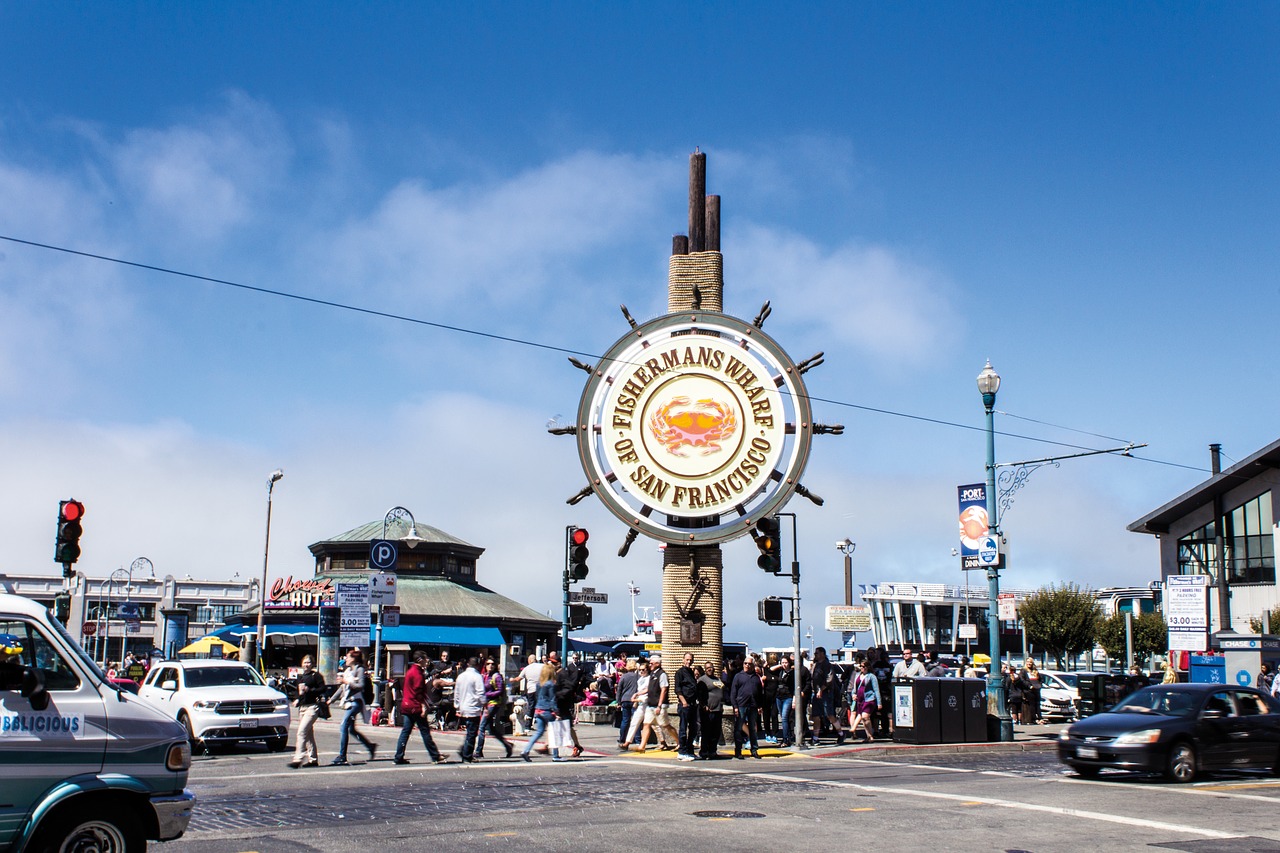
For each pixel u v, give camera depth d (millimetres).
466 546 67062
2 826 8312
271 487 48469
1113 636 66938
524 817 12836
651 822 12547
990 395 26641
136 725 9039
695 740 23469
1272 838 11906
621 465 26125
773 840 11438
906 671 26547
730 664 24688
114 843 8867
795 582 23984
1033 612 67938
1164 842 11578
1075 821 13023
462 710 19578
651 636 64125
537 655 27828
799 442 25766
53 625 8961
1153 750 17141
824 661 24547
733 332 26453
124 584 89625
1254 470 50594
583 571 26062
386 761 19844
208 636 57500
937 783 17000
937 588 78250
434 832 11688
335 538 67125
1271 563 50125
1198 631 33156
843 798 14992
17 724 8484
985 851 10938
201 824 12172
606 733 27672
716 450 25906
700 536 25484
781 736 24703
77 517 19938
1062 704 36656
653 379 26406
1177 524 53938
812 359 26219
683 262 27406
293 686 37844
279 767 18641
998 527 26078
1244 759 17906
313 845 10812
